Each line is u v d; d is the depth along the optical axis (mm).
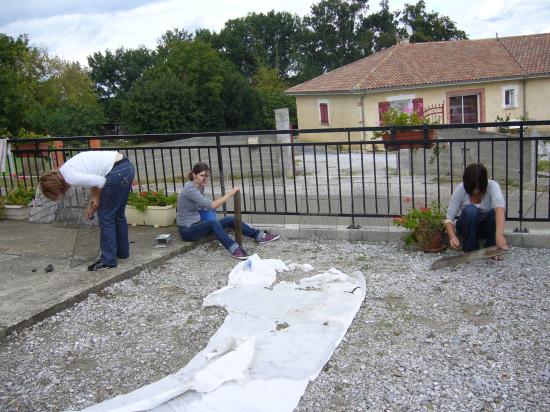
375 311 4180
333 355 3531
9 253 5742
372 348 3615
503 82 26391
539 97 26547
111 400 3012
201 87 38969
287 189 10664
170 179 14398
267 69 55812
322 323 3893
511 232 5562
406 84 25844
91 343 3805
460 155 11719
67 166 4824
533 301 4207
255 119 42438
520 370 3260
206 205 5734
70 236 6355
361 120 26266
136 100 35062
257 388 3074
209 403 2943
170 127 35094
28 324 4008
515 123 5375
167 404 2938
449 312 4105
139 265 5195
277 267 5172
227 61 44062
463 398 3006
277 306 4246
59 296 4418
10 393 3205
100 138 6949
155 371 3416
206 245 6105
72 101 49469
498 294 4375
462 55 28344
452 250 5508
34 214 7207
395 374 3283
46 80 47750
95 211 5234
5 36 37781
